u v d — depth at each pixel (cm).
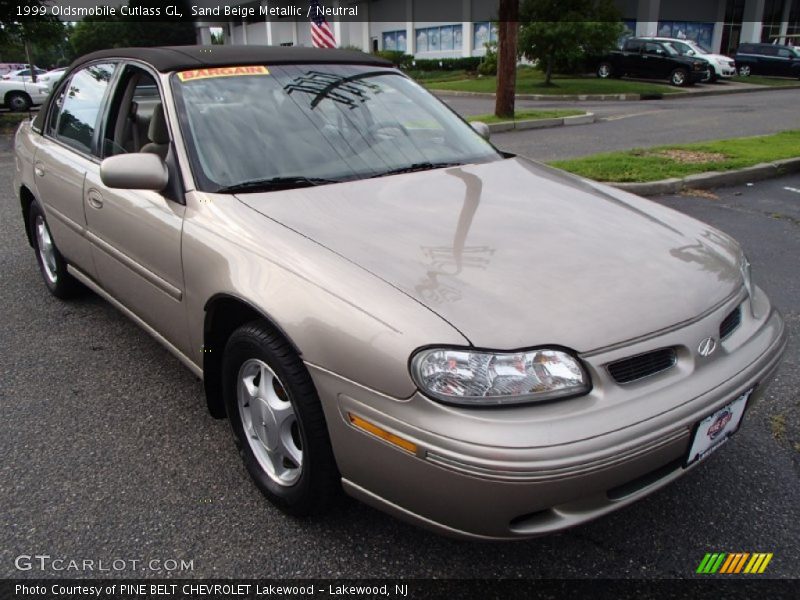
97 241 332
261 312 214
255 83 305
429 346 179
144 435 290
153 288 287
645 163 802
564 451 172
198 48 325
